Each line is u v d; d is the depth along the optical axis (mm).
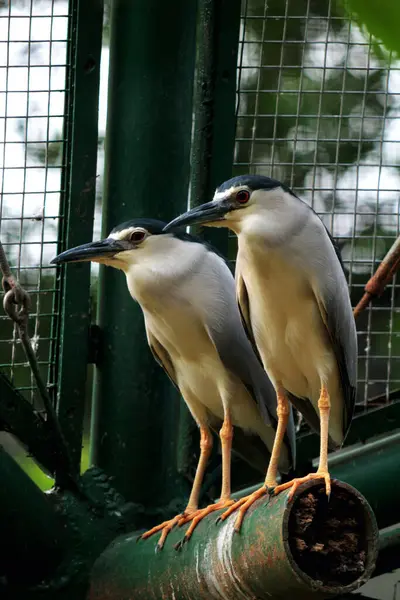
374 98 10219
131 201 9133
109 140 9211
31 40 9227
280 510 6059
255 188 7828
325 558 6031
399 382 9953
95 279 10961
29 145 9438
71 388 8992
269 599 6461
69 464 8703
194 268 8977
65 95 9211
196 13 9320
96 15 9141
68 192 9156
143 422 9000
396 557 8875
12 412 8633
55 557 8500
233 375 9102
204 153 9445
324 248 7852
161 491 8992
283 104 10008
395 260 8766
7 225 9352
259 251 7777
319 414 8109
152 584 7801
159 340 9094
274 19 9930
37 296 9219
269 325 8109
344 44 10008
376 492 8742
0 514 8172
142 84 9078
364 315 10273
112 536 8672
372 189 10109
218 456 9766
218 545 6984
